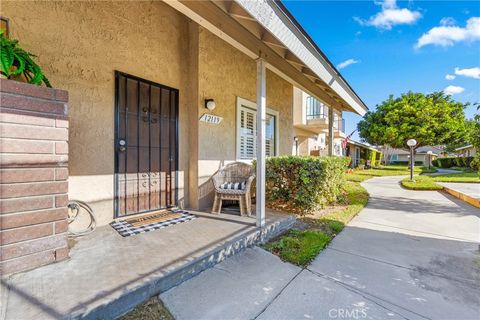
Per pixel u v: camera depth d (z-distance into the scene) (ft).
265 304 6.27
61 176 7.04
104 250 8.01
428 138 61.52
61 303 5.25
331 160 16.35
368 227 13.01
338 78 14.78
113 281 6.13
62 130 7.06
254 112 18.48
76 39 9.80
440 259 9.05
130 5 11.59
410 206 18.52
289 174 15.21
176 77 13.75
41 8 8.92
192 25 14.16
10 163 6.17
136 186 12.04
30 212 6.50
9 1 8.23
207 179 14.52
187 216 12.19
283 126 22.75
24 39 8.53
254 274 7.75
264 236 10.55
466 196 20.34
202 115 14.14
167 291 6.55
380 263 8.70
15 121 6.25
